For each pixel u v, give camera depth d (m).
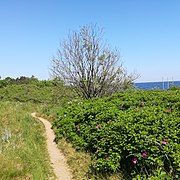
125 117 9.69
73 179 8.84
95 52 22.22
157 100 13.65
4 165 8.21
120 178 7.91
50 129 16.89
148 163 7.38
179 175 6.52
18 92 45.22
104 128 10.23
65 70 22.83
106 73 22.23
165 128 8.12
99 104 14.54
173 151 7.16
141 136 7.87
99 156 9.27
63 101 26.52
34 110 26.56
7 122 15.21
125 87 22.88
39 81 52.03
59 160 10.84
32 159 9.42
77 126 13.45
